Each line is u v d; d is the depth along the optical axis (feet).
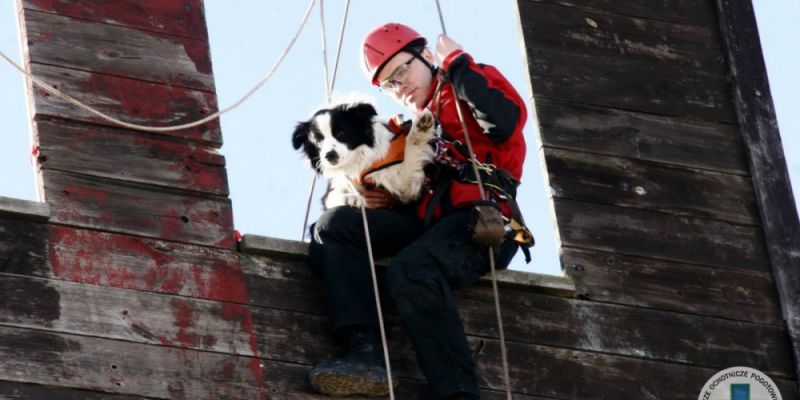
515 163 40.37
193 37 41.45
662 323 41.52
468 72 39.47
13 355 36.06
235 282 38.68
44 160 38.60
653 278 42.09
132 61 40.55
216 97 40.88
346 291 38.45
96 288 37.47
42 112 39.06
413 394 38.52
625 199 42.96
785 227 43.73
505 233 39.47
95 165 38.93
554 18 44.88
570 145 43.27
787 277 42.96
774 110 45.47
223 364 37.52
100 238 38.11
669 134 44.34
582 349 40.50
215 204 39.52
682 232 43.01
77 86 39.75
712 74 45.73
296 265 39.40
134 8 41.19
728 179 44.27
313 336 38.58
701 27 46.37
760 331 42.22
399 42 41.16
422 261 38.09
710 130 44.80
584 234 42.11
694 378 41.04
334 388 37.55
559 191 42.52
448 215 39.27
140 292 37.78
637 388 40.42
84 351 36.63
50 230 37.81
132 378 36.65
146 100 40.19
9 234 37.45
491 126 39.42
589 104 43.96
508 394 37.37
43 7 40.40
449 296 37.81
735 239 43.37
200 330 37.78
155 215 38.86
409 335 37.88
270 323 38.42
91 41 40.40
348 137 39.96
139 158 39.40
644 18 45.85
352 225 39.06
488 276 40.24
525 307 40.63
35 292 36.96
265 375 37.70
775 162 44.65
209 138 40.24
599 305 41.27
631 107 44.34
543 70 44.06
